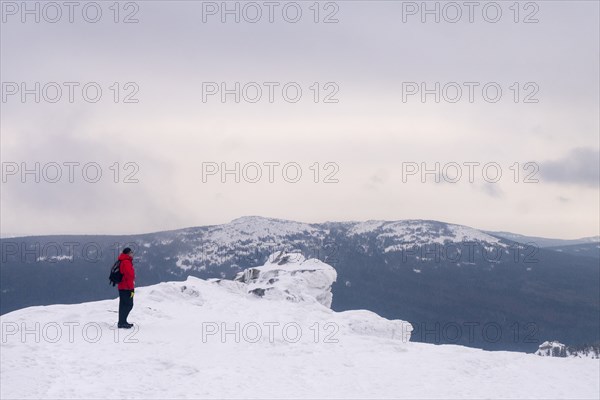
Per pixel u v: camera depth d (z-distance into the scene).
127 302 20.62
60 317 21.36
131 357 17.12
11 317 21.20
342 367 17.78
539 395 15.93
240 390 14.94
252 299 28.91
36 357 16.44
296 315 25.62
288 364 17.72
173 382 15.27
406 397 15.12
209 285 29.89
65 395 13.66
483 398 15.40
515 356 20.16
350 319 26.02
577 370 18.73
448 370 17.88
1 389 13.67
